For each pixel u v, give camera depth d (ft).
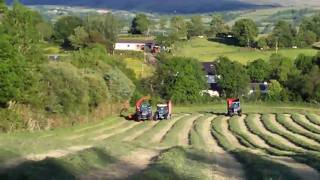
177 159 78.95
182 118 222.07
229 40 647.56
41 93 171.42
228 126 193.16
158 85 323.57
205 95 325.83
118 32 640.58
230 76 359.25
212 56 536.42
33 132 155.63
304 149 137.80
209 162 86.53
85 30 532.73
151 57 490.90
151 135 163.12
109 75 232.94
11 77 155.63
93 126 185.98
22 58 163.32
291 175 81.25
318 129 178.91
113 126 191.21
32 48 182.60
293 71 385.09
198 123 199.00
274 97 319.47
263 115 230.27
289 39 594.24
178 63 326.65
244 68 388.78
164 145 115.75
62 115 180.45
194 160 85.46
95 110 206.18
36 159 68.85
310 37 599.16
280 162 95.45
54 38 526.57
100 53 279.69
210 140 152.56
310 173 85.71
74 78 187.01
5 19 177.99
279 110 264.31
